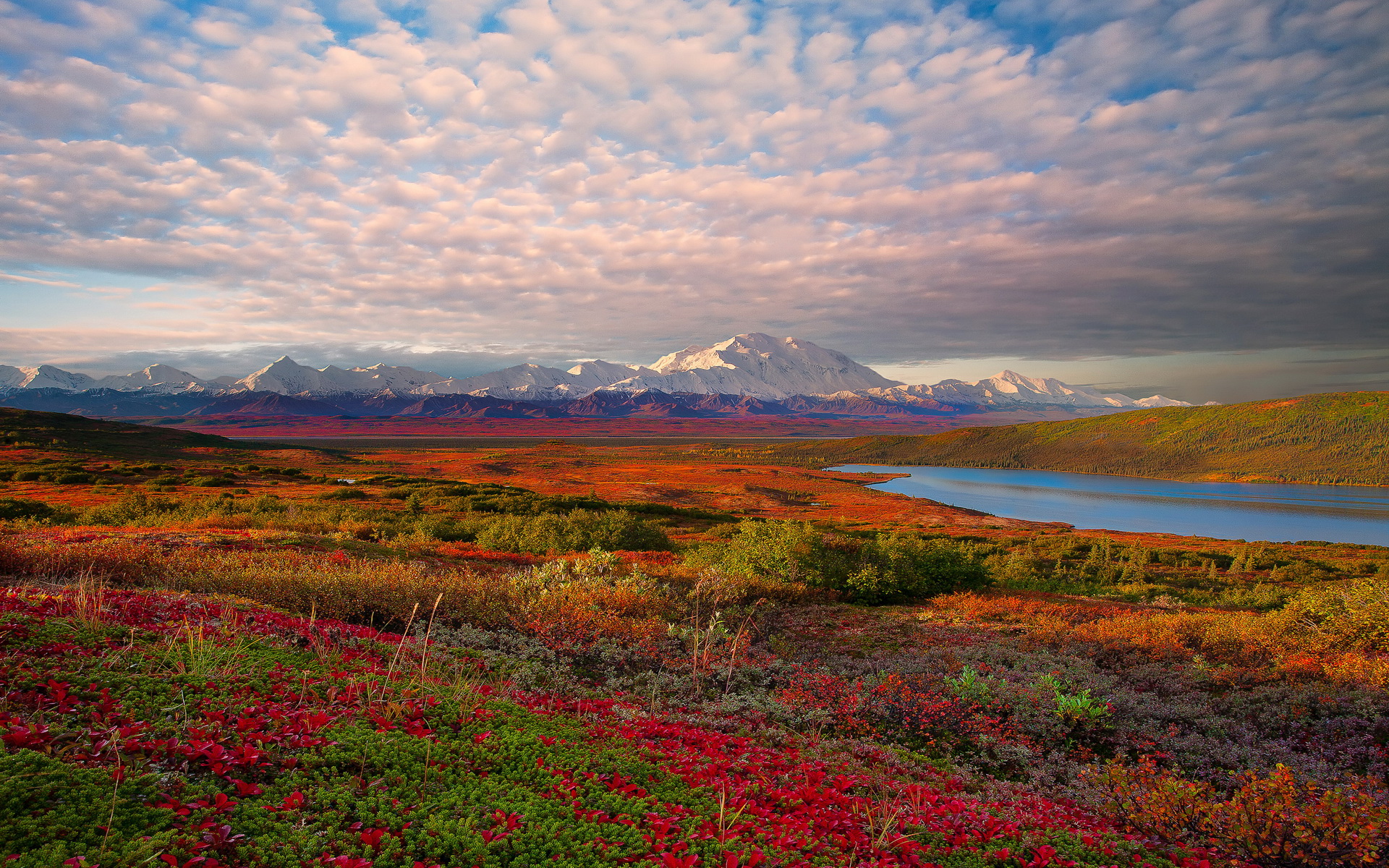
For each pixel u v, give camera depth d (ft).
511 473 540.52
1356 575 193.16
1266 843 20.30
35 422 530.68
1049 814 22.91
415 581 52.54
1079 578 155.02
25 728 15.84
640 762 21.09
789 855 15.65
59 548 52.44
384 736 19.56
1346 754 31.81
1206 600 114.93
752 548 88.69
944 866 16.84
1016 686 39.37
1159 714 36.55
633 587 60.75
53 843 12.03
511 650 41.22
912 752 30.91
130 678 20.68
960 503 597.11
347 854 13.64
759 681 41.37
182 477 332.80
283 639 31.12
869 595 77.92
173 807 14.11
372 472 501.56
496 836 14.87
